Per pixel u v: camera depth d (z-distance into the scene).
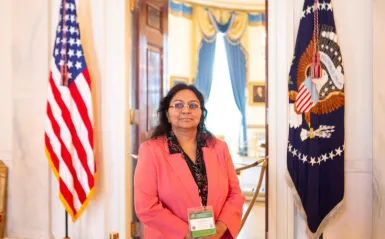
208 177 2.30
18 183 3.75
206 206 2.21
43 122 3.69
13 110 3.76
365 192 3.12
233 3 8.77
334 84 3.08
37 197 3.71
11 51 3.78
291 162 3.15
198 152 2.38
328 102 3.09
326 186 3.09
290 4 3.24
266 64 3.34
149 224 2.24
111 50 3.61
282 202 3.27
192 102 2.35
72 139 3.46
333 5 3.15
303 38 3.12
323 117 3.09
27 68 3.72
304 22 3.13
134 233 3.73
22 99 3.73
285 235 3.26
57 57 3.45
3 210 3.84
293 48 3.24
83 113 3.45
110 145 3.61
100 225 3.62
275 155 3.28
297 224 3.26
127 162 3.62
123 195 3.58
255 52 9.05
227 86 8.98
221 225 2.26
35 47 3.71
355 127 3.13
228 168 2.46
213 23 8.75
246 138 9.03
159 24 4.16
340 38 3.14
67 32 3.46
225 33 8.88
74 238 3.67
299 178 3.12
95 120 3.62
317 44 3.07
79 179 3.46
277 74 3.28
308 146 3.10
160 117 2.44
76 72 3.46
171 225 2.20
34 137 3.71
